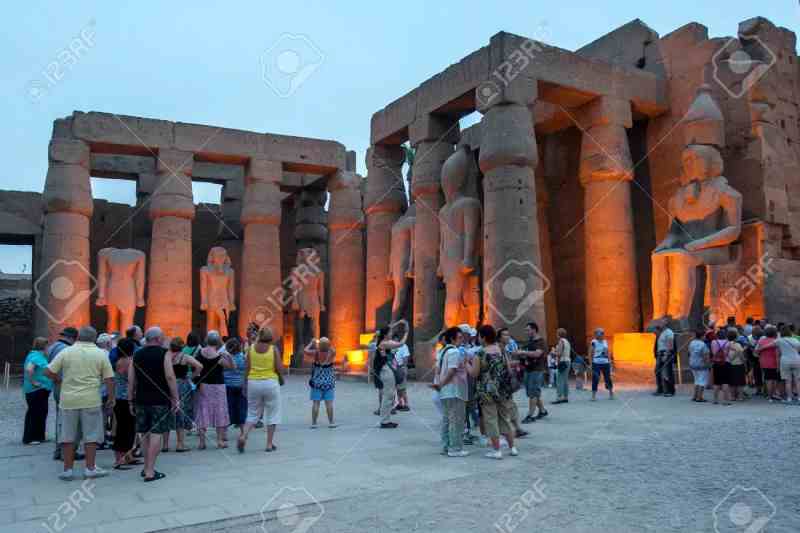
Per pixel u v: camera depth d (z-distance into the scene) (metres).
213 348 8.41
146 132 21.83
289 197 30.28
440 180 19.81
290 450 7.97
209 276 22.53
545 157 21.27
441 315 19.66
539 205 20.80
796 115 17.41
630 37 19.89
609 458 6.88
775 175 16.42
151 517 5.21
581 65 17.25
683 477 5.97
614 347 15.97
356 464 7.05
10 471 7.13
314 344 9.95
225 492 5.96
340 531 4.76
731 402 11.09
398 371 11.43
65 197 20.39
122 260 20.78
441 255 18.48
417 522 4.91
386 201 22.45
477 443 8.16
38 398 9.09
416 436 8.87
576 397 12.57
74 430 6.71
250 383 7.99
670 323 14.94
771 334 11.33
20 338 28.42
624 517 4.85
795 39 17.86
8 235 27.34
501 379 7.23
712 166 15.46
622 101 17.86
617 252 17.17
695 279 14.98
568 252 20.62
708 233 15.36
